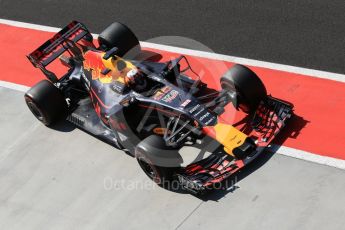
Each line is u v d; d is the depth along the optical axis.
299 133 38.53
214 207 35.41
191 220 35.16
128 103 38.19
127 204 37.22
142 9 54.00
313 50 45.25
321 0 49.69
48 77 44.94
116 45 45.22
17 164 42.28
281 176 36.16
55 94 42.88
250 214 34.56
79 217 37.38
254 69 44.75
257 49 46.66
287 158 37.09
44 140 43.53
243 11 50.62
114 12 54.56
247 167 37.06
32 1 59.00
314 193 34.84
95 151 41.47
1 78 50.50
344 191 34.56
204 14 51.50
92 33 52.69
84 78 43.12
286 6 49.97
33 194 39.81
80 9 56.12
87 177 39.81
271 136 36.97
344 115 39.22
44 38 53.69
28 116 46.09
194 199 36.19
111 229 36.09
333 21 47.34
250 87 37.84
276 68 44.41
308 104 40.66
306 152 37.22
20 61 51.81
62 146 42.62
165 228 35.19
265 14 49.72
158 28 51.34
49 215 38.09
